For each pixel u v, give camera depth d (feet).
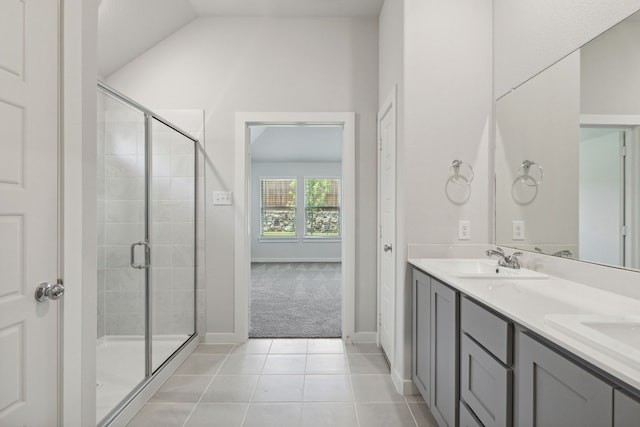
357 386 7.42
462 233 7.28
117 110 7.06
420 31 7.24
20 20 3.89
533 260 5.91
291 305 13.70
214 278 9.88
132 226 7.37
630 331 2.98
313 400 6.85
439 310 5.55
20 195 3.92
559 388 2.76
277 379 7.72
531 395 3.16
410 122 7.23
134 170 7.38
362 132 9.93
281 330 10.87
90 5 5.00
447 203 7.26
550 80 5.48
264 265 24.38
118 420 5.83
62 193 4.48
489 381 3.95
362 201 9.92
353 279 9.85
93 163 5.08
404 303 7.18
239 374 7.96
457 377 4.88
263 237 25.96
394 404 6.72
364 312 9.93
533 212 5.92
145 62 9.86
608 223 4.33
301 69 9.95
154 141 8.09
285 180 26.22
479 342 4.24
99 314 6.78
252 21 9.97
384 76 9.16
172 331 8.67
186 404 6.70
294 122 9.95
